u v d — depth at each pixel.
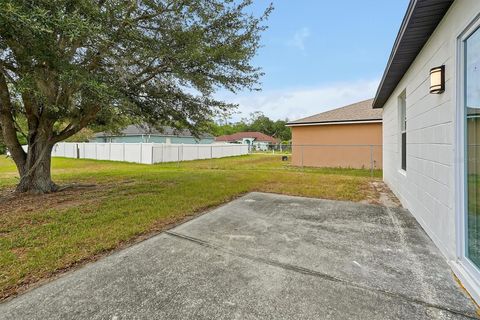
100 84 3.84
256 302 1.89
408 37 3.22
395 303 1.87
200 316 1.75
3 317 1.74
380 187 6.69
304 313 1.77
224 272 2.33
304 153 13.17
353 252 2.74
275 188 6.59
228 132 53.59
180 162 17.05
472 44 2.19
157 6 4.78
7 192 6.22
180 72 4.88
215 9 5.08
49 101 4.04
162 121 6.91
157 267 2.43
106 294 2.00
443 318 1.71
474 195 2.17
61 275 2.30
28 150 5.92
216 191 6.02
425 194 3.37
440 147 2.82
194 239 3.14
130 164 15.31
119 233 3.29
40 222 3.77
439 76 2.75
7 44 3.27
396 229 3.46
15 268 2.38
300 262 2.52
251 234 3.30
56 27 3.10
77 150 20.53
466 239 2.26
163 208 4.48
